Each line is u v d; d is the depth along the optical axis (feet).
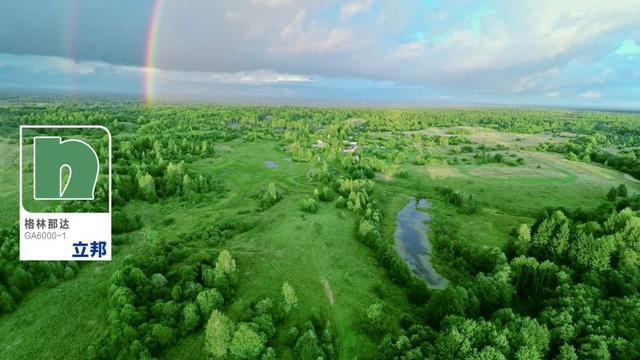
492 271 243.19
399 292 245.86
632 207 330.13
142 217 347.77
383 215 386.11
